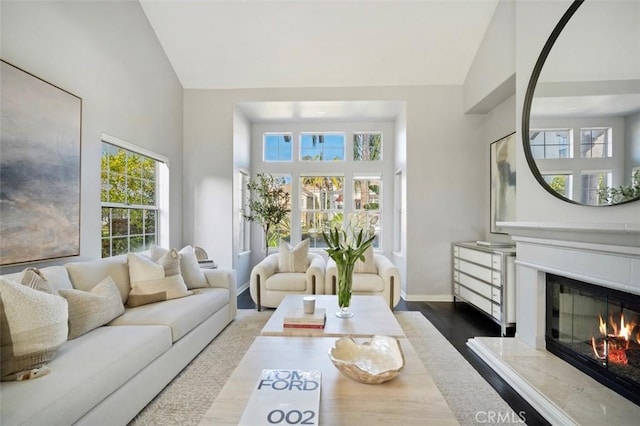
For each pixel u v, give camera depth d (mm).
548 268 2428
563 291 2453
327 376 1441
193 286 3227
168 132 4250
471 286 3842
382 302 2770
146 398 1903
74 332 1891
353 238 2420
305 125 5855
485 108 4250
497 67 3559
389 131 5770
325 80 4535
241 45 4145
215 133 4707
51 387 1373
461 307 4152
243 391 1308
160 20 3830
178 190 4543
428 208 4531
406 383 1386
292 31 3973
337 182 5926
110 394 1621
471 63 4199
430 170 4531
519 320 2838
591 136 2074
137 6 3551
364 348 1665
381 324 2197
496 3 3570
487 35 3785
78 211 2619
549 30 2479
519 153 2793
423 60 4215
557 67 2375
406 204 4559
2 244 2002
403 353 1679
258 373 1464
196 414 1855
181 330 2312
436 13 3707
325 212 5914
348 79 4508
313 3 3697
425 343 2949
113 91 3131
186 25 3912
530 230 2525
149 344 1925
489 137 4355
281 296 3846
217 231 4699
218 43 4121
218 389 2125
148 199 3900
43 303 1548
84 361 1606
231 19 3865
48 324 1534
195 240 4703
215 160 4711
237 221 4930
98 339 1879
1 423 1146
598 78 2031
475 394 2086
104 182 3088
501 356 2463
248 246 5680
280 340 1876
